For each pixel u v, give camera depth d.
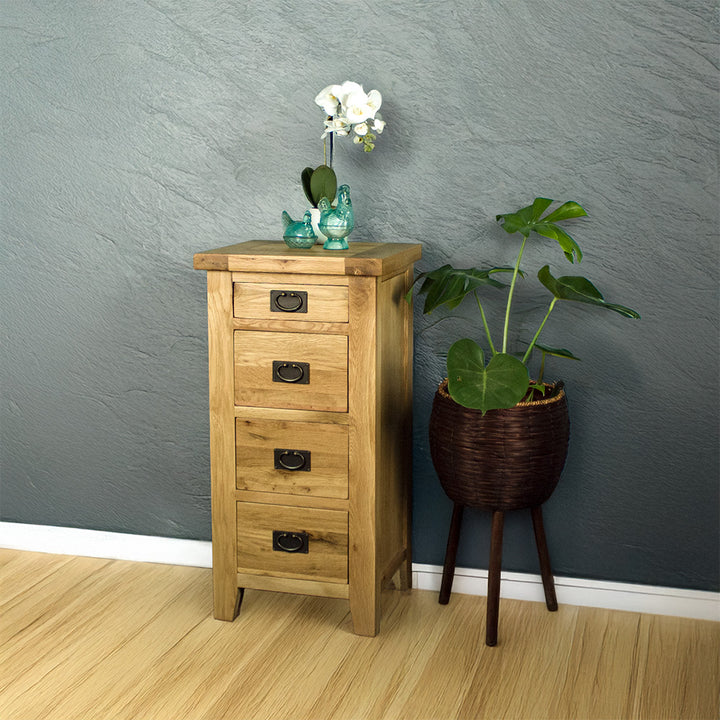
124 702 2.05
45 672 2.18
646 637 2.35
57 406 2.81
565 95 2.33
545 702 2.05
